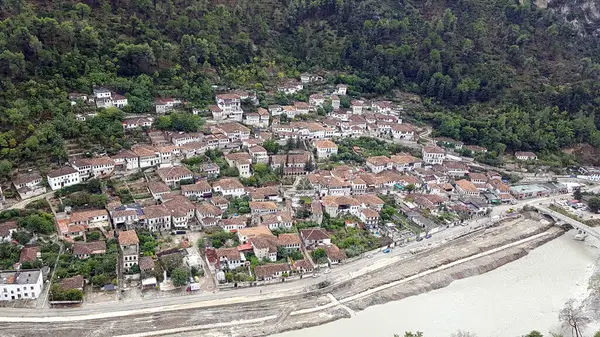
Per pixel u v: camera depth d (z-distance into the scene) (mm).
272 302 142250
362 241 173750
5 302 131125
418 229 188750
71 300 131875
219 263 152250
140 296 138875
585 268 175375
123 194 179500
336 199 191750
